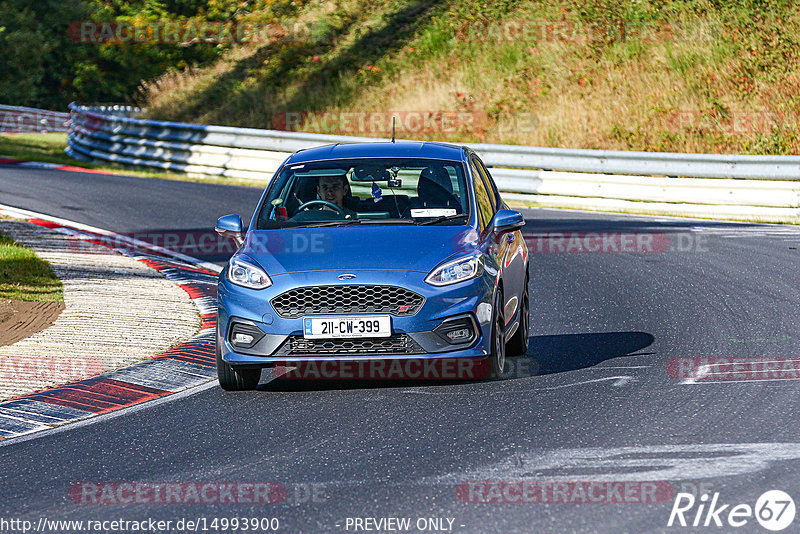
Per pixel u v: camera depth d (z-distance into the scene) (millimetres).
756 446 21578
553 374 29312
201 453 22578
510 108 103438
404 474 20422
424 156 32250
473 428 23719
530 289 44938
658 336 34562
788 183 67000
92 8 176625
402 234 28656
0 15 174250
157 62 169750
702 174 72375
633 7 113625
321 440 23219
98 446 23406
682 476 19719
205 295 42844
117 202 73750
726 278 45562
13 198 74500
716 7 110188
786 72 99375
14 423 25531
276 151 91500
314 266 27422
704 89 98875
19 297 40531
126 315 38219
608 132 95938
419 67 115250
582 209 73875
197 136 96625
